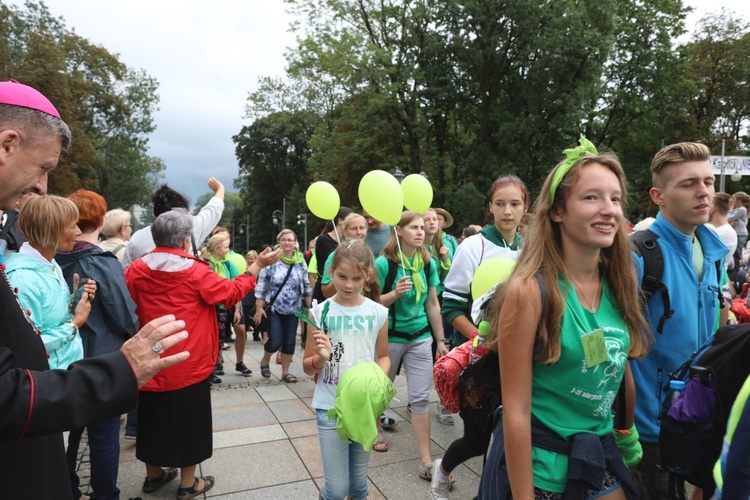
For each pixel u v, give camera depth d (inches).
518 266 64.2
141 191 1524.4
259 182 2095.2
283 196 2003.0
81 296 109.4
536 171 920.3
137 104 1460.4
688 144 82.4
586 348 59.9
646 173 919.0
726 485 44.8
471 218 822.5
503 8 795.4
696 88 934.4
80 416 39.2
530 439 58.8
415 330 137.6
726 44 1005.8
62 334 95.3
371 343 105.3
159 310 115.2
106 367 41.4
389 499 119.6
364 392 90.7
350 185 1074.1
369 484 127.3
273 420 177.8
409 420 176.2
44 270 95.7
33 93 47.4
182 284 114.4
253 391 218.8
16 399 37.2
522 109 893.2
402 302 137.1
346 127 1095.0
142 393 116.4
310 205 213.6
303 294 240.7
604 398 62.4
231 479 130.8
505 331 60.2
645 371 80.4
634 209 877.2
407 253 145.0
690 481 69.4
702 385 66.9
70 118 1029.8
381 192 151.1
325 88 1232.8
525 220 212.4
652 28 900.0
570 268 64.0
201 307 117.6
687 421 67.3
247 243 2541.8
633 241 83.6
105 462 109.8
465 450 100.8
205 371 117.8
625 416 71.7
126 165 1478.8
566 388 61.4
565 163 63.2
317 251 214.1
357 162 977.5
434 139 1009.5
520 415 58.9
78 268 112.5
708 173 80.4
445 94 868.0
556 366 61.4
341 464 98.3
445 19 851.4
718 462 47.1
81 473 137.6
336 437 98.3
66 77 1035.3
